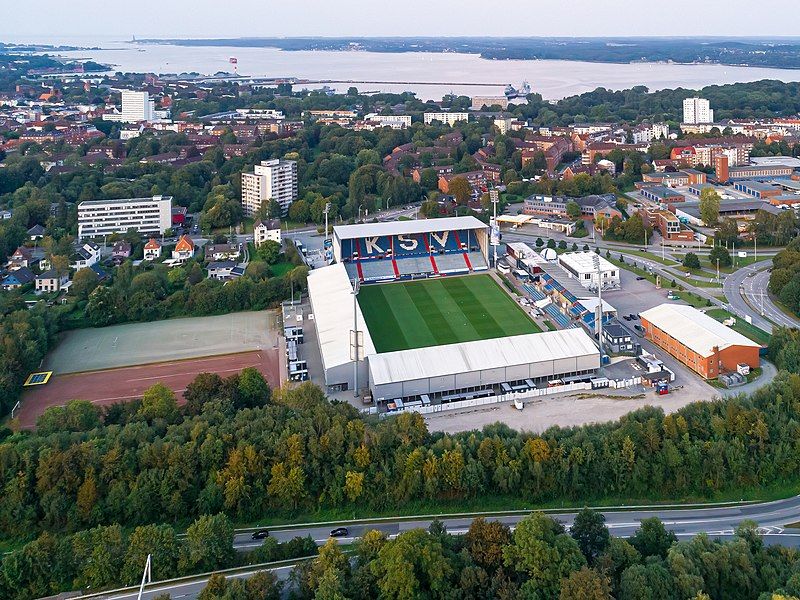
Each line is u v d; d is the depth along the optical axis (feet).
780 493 518.78
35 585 422.00
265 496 501.56
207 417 569.64
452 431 616.39
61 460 498.28
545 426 622.13
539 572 384.47
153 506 491.31
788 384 598.34
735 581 394.32
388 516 497.87
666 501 513.45
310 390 619.67
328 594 376.48
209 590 385.70
